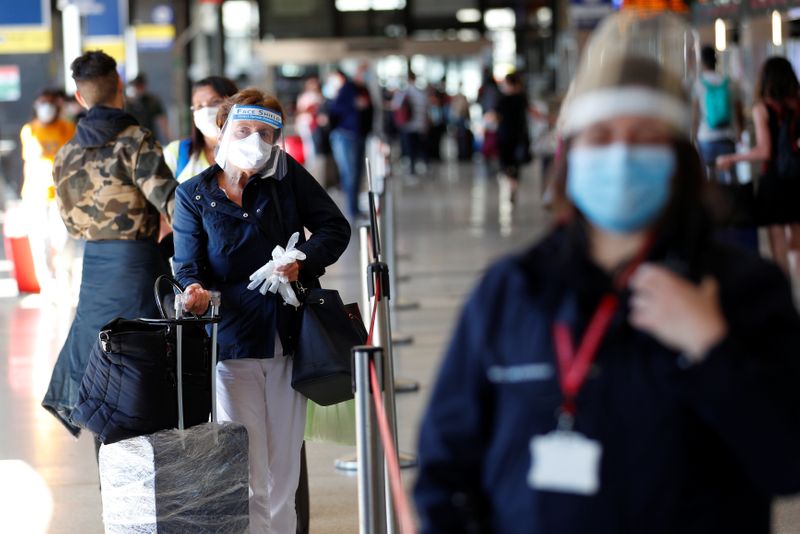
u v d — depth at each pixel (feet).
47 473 57.31
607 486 18.90
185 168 50.34
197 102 49.83
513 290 19.85
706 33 115.85
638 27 21.83
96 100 47.80
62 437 63.46
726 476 19.19
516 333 19.69
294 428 43.09
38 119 108.17
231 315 41.70
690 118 20.08
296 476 43.47
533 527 19.24
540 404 19.29
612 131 19.29
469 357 20.26
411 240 142.31
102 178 47.06
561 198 20.20
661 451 18.72
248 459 40.52
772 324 18.83
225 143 41.63
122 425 39.45
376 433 33.35
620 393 18.90
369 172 44.60
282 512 43.09
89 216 47.37
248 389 42.24
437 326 89.97
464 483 20.59
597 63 19.85
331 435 45.50
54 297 106.11
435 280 111.45
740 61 113.09
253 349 41.70
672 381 18.66
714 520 18.92
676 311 18.25
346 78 157.17
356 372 33.19
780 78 83.30
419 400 69.00
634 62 19.57
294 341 42.37
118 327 40.27
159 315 47.24
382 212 94.17
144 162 46.85
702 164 19.75
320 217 43.14
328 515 50.80
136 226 47.50
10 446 61.87
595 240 19.74
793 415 18.26
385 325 42.78
